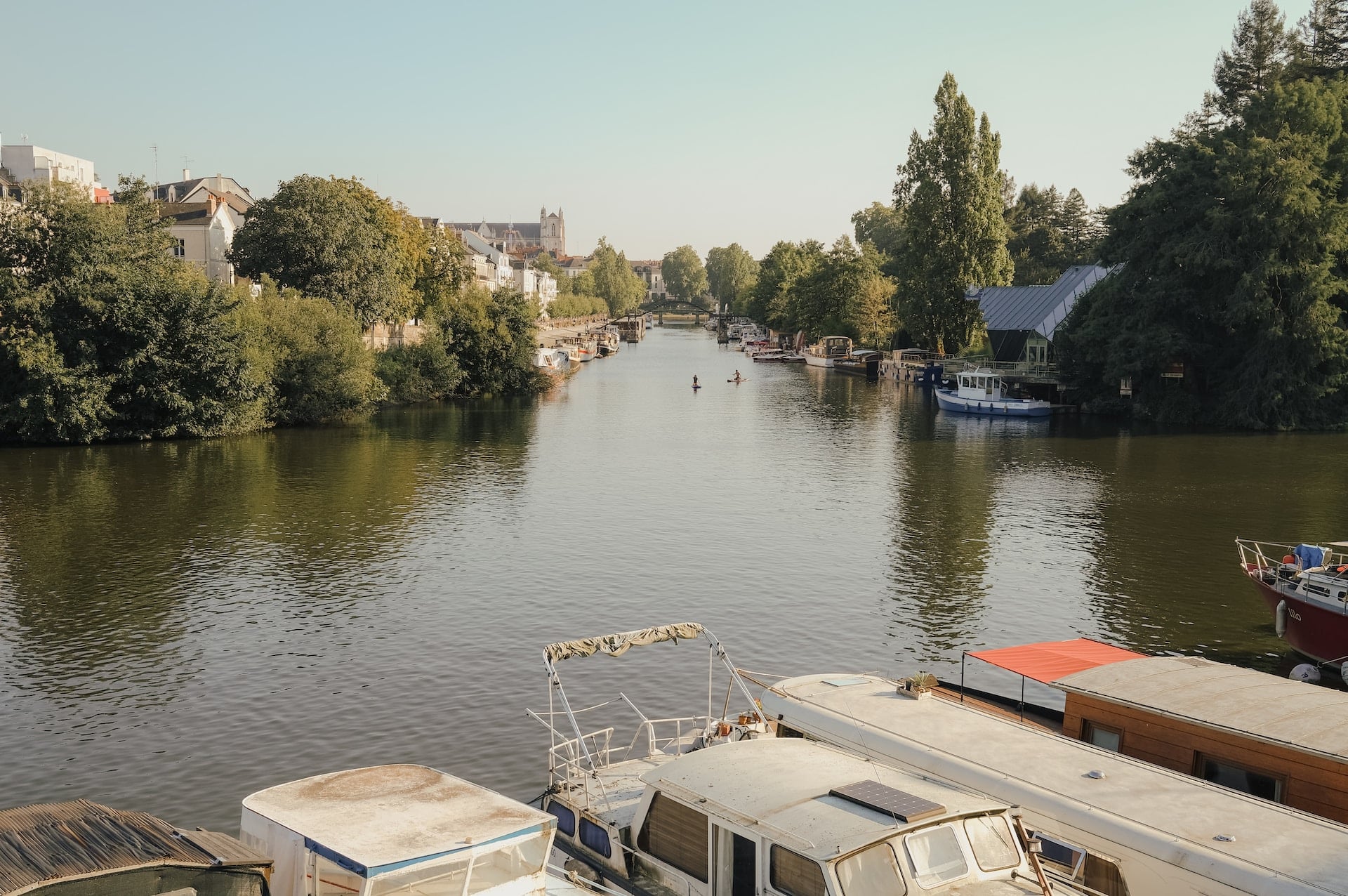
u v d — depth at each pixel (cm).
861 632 3678
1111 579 4322
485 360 12238
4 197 7894
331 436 8488
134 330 7912
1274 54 12394
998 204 13888
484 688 3155
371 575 4353
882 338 17912
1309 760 1769
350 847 1461
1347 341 8869
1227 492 6147
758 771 1684
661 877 1717
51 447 7725
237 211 13762
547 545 4869
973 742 1903
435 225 14550
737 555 4694
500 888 1509
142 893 1333
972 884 1425
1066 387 10738
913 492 6197
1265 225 8738
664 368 17425
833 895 1361
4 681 3219
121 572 4381
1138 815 1625
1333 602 3247
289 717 2953
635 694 3112
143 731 2867
